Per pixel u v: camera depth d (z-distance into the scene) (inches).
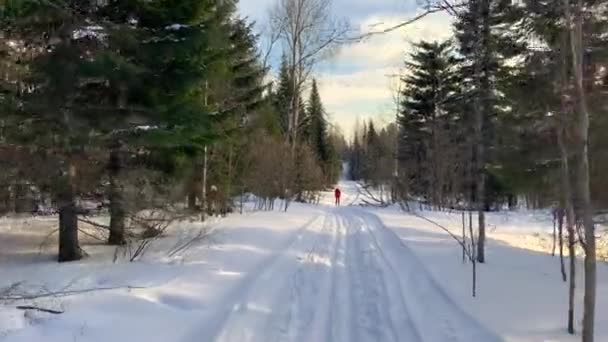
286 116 1378.0
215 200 855.7
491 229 793.6
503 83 445.4
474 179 534.9
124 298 292.0
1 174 407.2
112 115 435.5
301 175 1529.3
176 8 465.1
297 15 1187.3
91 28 425.7
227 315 279.0
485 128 519.2
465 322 270.5
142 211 546.0
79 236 553.0
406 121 1481.3
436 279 370.3
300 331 260.5
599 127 473.4
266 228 669.3
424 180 1389.0
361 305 310.7
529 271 409.1
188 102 486.0
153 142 451.5
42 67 414.9
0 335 223.3
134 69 421.1
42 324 243.8
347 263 450.6
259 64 1047.6
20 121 415.2
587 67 346.6
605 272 416.8
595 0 240.8
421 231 683.4
